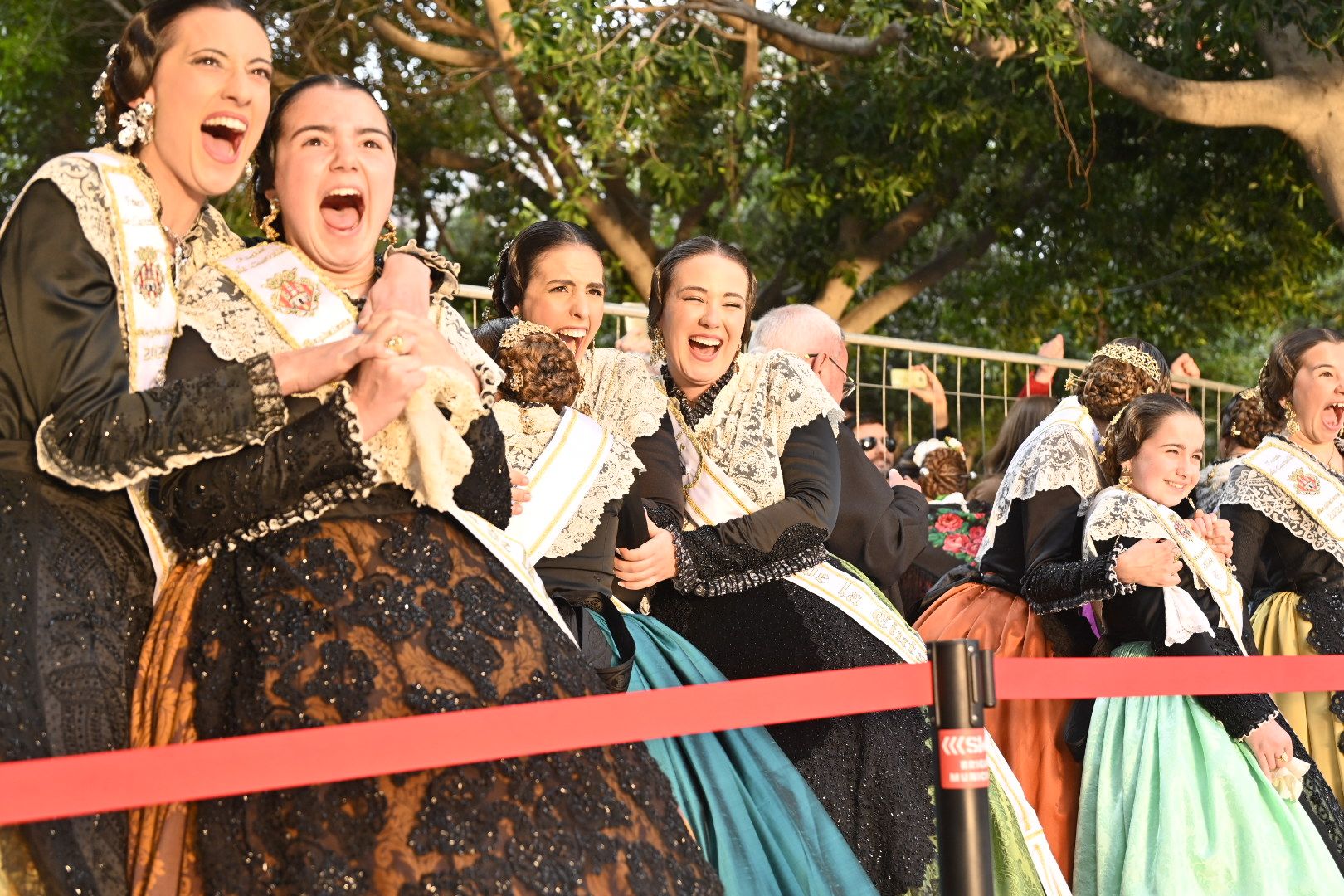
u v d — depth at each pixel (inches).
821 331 223.0
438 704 108.0
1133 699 191.2
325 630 109.5
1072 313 737.6
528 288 176.2
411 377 110.2
